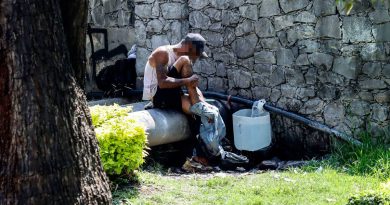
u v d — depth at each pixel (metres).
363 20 6.50
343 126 6.80
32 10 3.33
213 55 7.88
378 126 6.56
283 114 7.21
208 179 5.92
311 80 7.00
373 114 6.59
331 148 6.87
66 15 3.59
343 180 5.67
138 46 8.45
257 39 7.40
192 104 6.84
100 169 3.81
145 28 8.34
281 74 7.25
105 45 9.91
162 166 6.68
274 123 7.44
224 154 6.71
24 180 3.35
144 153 5.79
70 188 3.48
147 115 6.68
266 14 7.26
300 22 6.98
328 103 6.90
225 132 6.97
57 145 3.42
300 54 7.05
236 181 5.79
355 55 6.62
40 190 3.37
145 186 5.46
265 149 7.13
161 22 8.20
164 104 6.93
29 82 3.33
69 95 3.51
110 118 5.69
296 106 7.16
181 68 6.83
